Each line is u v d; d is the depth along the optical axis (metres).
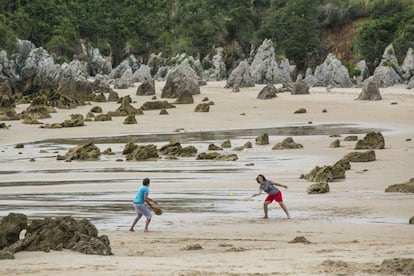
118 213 38.91
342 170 49.34
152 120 105.44
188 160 64.00
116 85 169.12
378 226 32.84
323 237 30.12
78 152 67.75
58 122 106.38
